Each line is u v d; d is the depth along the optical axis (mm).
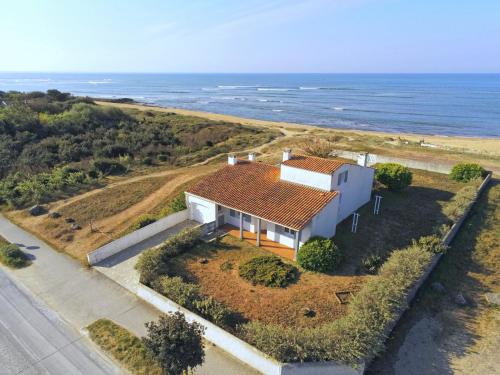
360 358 12930
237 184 25531
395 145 54469
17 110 55375
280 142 57938
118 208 30438
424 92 199750
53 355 14625
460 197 28234
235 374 13508
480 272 19594
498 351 14398
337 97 173375
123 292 18844
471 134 82250
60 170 37594
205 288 18375
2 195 31641
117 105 101375
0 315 17109
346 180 24797
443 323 15961
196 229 23312
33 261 22188
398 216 26438
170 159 48469
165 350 11406
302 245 20719
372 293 15836
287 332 13914
